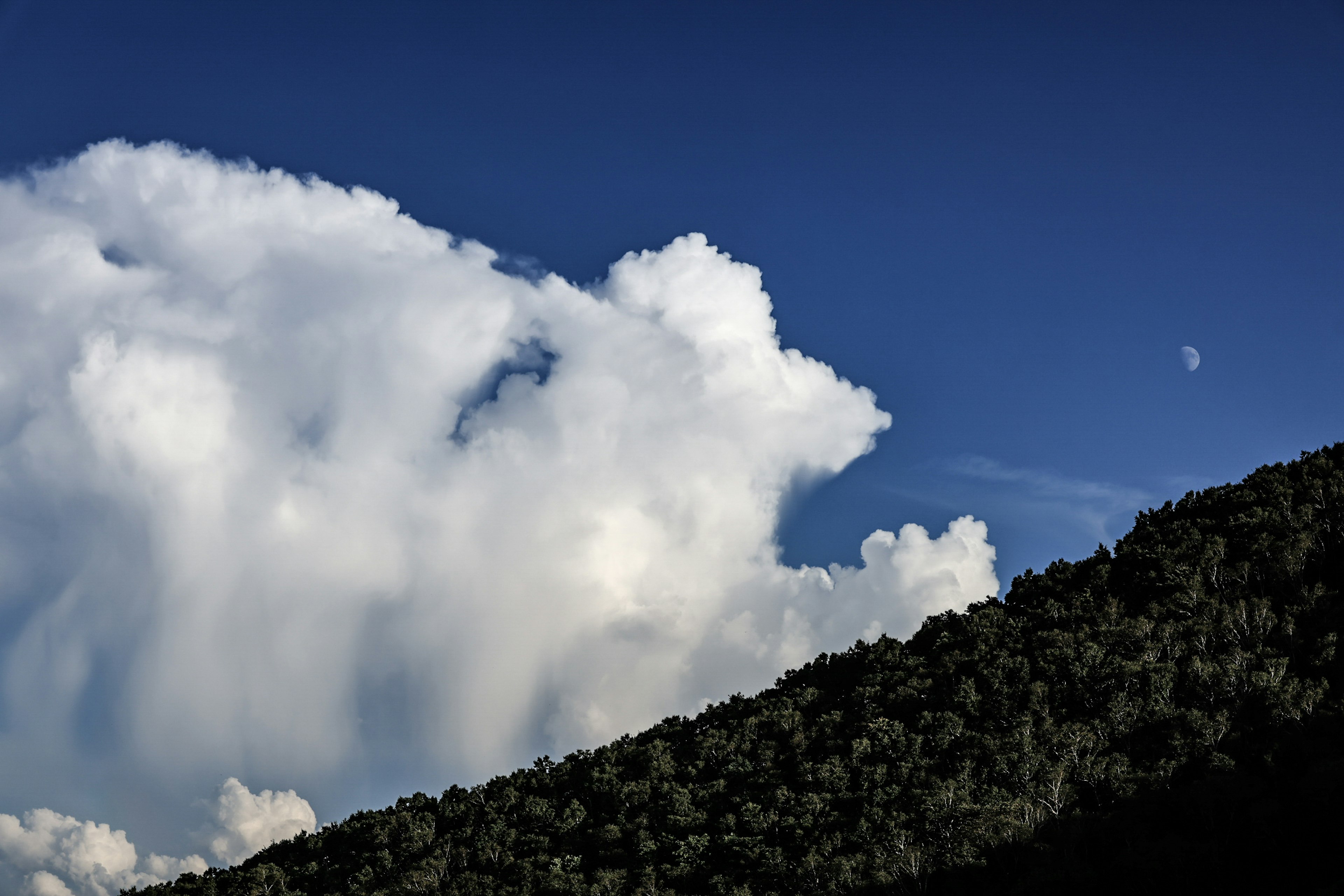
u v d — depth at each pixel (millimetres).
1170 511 112062
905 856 64688
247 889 94875
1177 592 91000
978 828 65562
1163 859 56812
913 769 79000
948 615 115188
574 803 94938
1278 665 71625
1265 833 55906
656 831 85500
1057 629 95312
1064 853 61594
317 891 92500
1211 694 72000
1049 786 67438
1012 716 81188
